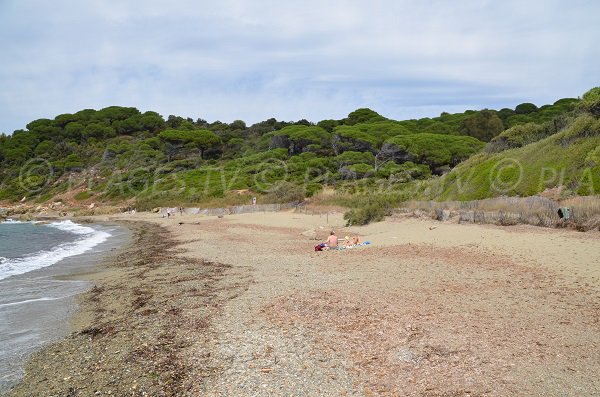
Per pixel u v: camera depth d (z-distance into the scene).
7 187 89.75
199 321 10.49
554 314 9.86
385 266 15.83
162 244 27.17
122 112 123.25
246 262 18.75
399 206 33.91
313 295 12.20
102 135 112.75
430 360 7.78
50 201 80.56
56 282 16.27
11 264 20.91
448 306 10.74
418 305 10.89
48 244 30.06
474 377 7.11
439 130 89.25
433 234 22.22
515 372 7.22
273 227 34.03
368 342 8.68
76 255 23.88
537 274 13.38
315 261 17.95
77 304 12.91
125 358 8.43
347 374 7.39
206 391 6.94
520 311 10.16
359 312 10.51
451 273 14.20
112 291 14.41
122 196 76.19
